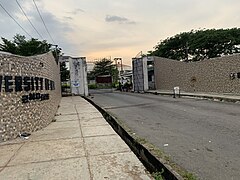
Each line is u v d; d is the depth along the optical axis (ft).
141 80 109.09
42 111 28.91
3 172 14.30
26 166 15.16
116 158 16.08
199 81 73.92
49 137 22.95
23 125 24.17
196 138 21.22
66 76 118.32
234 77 57.88
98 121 31.24
